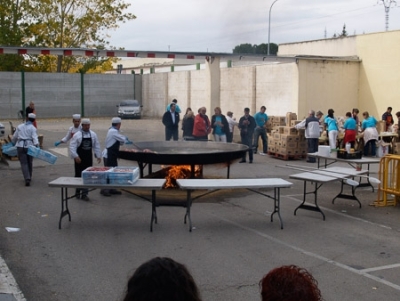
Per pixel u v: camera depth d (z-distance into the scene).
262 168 15.43
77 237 8.00
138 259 6.93
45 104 38.09
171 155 10.82
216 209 10.03
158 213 9.66
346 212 9.87
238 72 28.39
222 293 5.75
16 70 40.91
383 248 7.56
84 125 10.61
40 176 13.74
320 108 24.11
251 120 16.86
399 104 23.28
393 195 10.87
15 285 5.91
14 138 12.38
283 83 24.80
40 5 38.41
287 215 9.59
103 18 39.91
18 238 7.92
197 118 16.83
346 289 5.92
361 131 18.95
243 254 7.19
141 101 42.84
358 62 24.89
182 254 7.17
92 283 6.04
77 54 17.97
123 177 8.20
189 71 36.09
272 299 2.10
